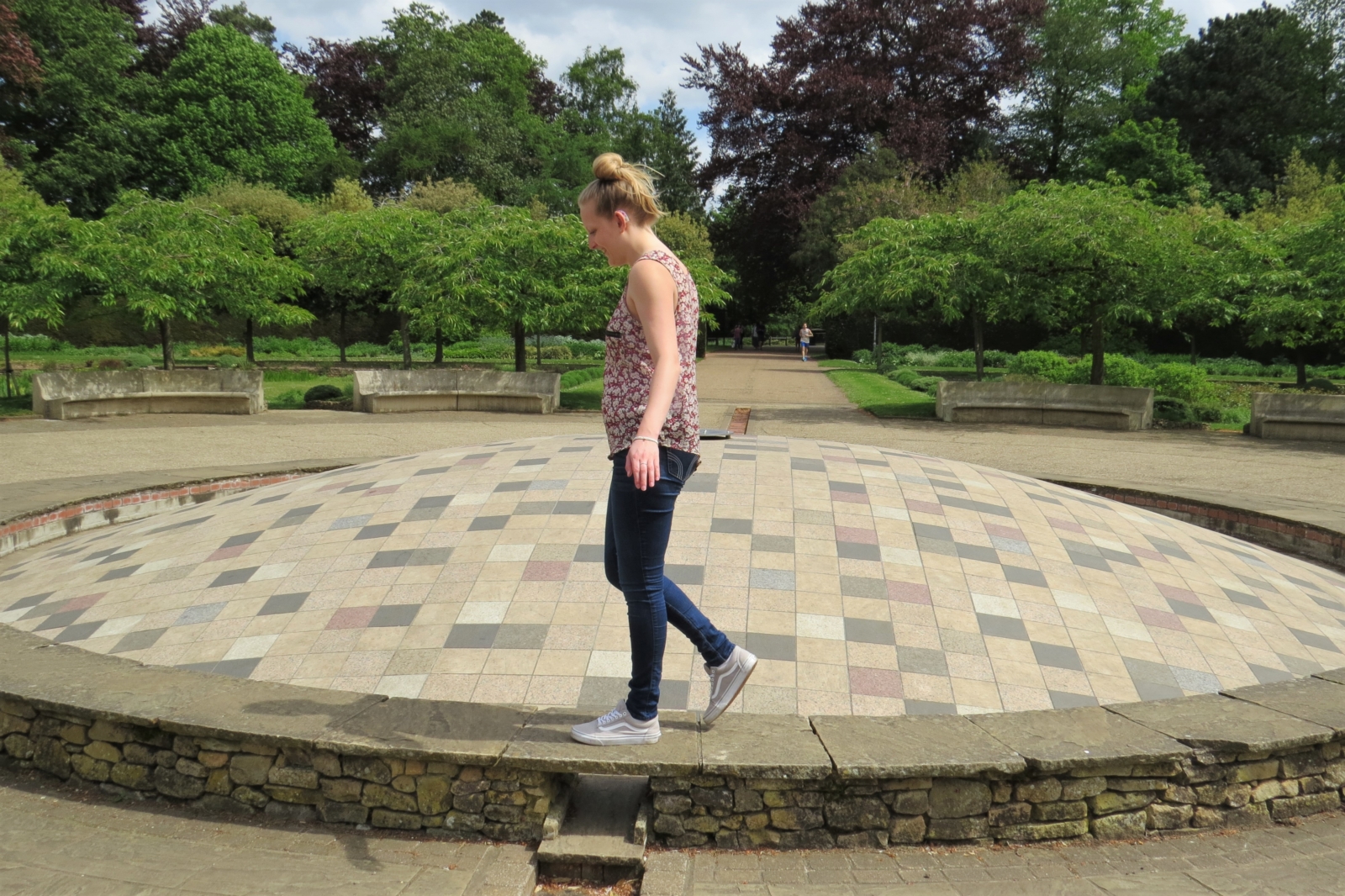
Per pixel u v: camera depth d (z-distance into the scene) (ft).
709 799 10.26
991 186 125.70
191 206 72.59
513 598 14.94
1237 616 16.80
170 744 11.19
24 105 157.38
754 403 74.95
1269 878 9.75
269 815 10.90
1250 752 10.81
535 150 192.95
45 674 12.39
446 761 10.31
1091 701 13.56
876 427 58.39
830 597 15.12
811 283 146.82
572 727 10.88
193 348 135.64
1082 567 17.24
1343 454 47.19
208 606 15.72
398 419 61.31
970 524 17.99
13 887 9.30
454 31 207.10
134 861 9.89
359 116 210.38
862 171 142.20
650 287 8.99
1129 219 59.88
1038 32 170.09
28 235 61.87
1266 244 68.03
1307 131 160.25
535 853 10.09
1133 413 58.70
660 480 9.40
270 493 21.58
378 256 80.38
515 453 21.06
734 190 181.78
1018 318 68.90
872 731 10.93
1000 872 9.88
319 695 11.75
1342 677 12.95
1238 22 163.02
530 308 70.38
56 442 47.57
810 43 167.73
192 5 199.00
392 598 15.24
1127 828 10.69
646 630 9.98
